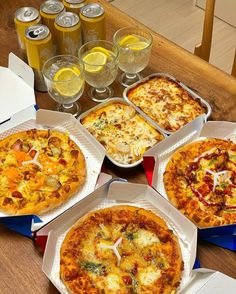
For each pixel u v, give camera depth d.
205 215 1.02
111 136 1.20
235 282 0.87
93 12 1.29
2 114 1.28
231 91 1.30
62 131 1.22
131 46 1.31
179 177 1.10
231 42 2.76
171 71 1.37
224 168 1.12
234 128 1.18
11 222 1.04
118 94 1.33
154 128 1.21
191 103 1.27
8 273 0.97
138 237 1.00
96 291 0.91
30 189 1.09
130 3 3.06
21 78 1.36
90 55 1.27
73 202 1.08
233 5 2.78
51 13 1.29
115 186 1.04
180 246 0.99
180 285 0.93
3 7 1.63
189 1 3.05
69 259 0.95
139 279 0.94
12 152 1.16
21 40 1.32
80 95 1.24
